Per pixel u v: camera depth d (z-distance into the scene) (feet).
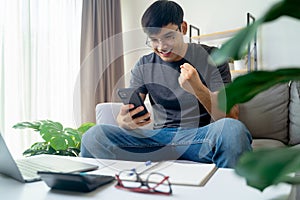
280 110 6.01
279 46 7.25
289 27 7.11
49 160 2.83
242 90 0.93
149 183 1.97
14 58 6.63
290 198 1.67
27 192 1.83
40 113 7.20
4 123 6.41
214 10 8.32
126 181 2.04
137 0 9.78
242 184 1.93
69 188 1.83
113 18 9.07
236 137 3.33
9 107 6.55
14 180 2.14
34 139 6.93
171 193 1.75
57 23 7.68
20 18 6.75
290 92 6.04
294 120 5.82
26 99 6.84
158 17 3.15
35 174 2.22
